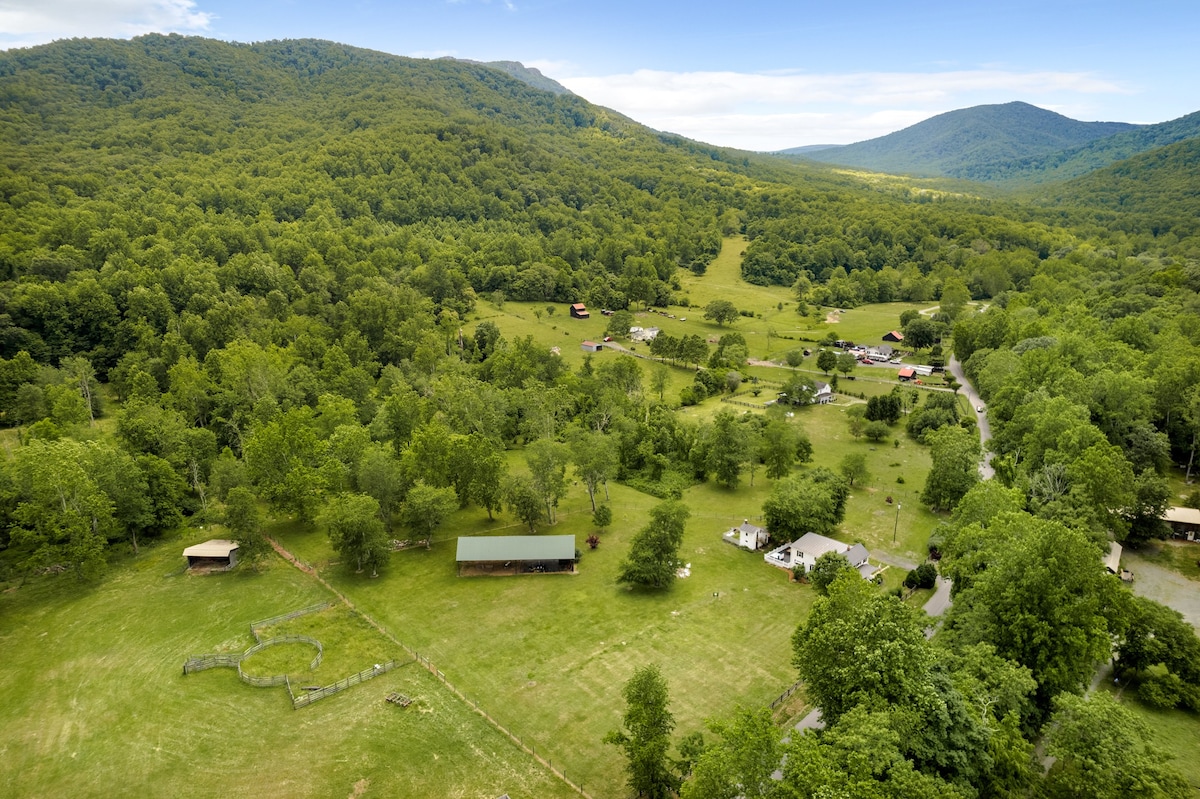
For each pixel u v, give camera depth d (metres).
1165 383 112.50
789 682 64.75
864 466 111.00
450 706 61.69
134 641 71.44
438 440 103.88
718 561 90.56
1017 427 108.31
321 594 81.81
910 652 45.28
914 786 36.62
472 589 83.56
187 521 98.38
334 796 51.47
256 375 136.62
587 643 71.94
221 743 56.78
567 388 153.00
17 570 84.19
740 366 189.50
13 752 55.50
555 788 52.34
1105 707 44.16
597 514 100.12
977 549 69.38
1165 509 86.62
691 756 48.09
